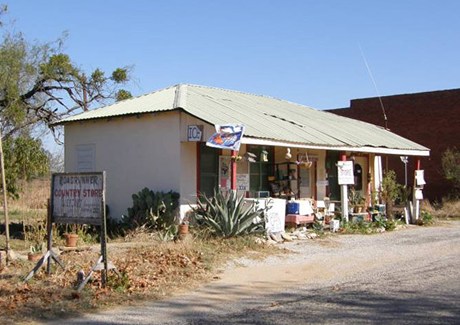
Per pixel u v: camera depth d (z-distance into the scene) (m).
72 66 29.22
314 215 19.19
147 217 16.19
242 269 12.27
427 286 10.33
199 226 15.10
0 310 8.55
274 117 20.05
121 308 8.90
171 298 9.61
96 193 10.07
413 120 36.09
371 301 9.18
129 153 18.03
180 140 16.77
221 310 8.84
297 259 13.62
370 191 24.47
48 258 10.57
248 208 15.15
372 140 22.20
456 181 32.31
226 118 17.03
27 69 27.58
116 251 12.97
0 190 20.22
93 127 18.98
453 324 7.64
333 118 25.45
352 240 17.14
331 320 8.00
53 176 10.66
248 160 18.02
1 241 15.32
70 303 8.97
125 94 30.77
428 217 23.45
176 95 19.12
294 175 20.50
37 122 29.47
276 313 8.55
